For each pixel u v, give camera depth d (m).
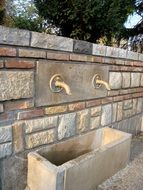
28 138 1.97
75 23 3.62
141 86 3.84
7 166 1.85
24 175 2.00
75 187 1.91
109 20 3.68
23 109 1.88
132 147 3.33
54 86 2.11
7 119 1.78
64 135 2.35
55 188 1.73
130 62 3.34
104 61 2.76
